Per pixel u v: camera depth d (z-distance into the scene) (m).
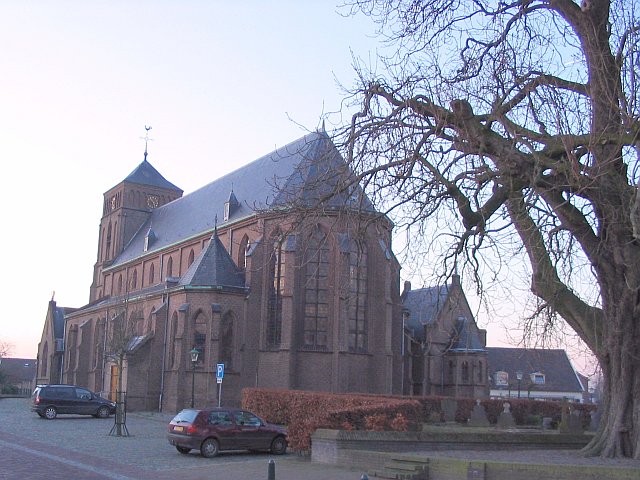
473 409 41.34
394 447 21.73
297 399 31.36
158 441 28.62
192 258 63.38
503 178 17.28
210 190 70.12
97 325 70.38
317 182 19.53
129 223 84.62
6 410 50.12
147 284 72.31
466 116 18.11
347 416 22.89
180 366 48.00
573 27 18.11
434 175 17.94
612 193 16.91
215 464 21.45
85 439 28.81
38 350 92.19
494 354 88.44
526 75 17.97
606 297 18.75
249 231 54.38
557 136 16.58
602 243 17.58
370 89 19.31
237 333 48.97
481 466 17.14
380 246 48.59
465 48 19.56
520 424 43.44
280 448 24.81
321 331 47.19
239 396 48.16
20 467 18.86
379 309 48.19
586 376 21.27
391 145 18.20
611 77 16.69
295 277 47.09
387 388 47.22
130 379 50.94
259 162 63.31
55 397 42.06
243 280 50.81
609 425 19.09
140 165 88.31
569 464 16.75
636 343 18.66
